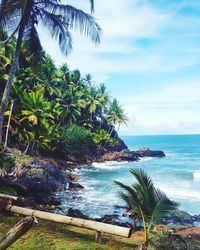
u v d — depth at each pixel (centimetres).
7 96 1647
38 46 1809
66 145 5403
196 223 1878
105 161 6362
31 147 4431
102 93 7225
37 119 3903
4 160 2181
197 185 3575
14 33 1619
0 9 1577
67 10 1623
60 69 6419
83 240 980
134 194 939
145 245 895
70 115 5797
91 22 1638
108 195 2770
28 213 1084
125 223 1719
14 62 1648
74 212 1753
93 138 6469
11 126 3847
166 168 5369
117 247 945
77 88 6738
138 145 16862
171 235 947
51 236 994
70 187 3131
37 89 5019
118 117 7369
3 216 1137
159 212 898
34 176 2797
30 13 1606
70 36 1739
